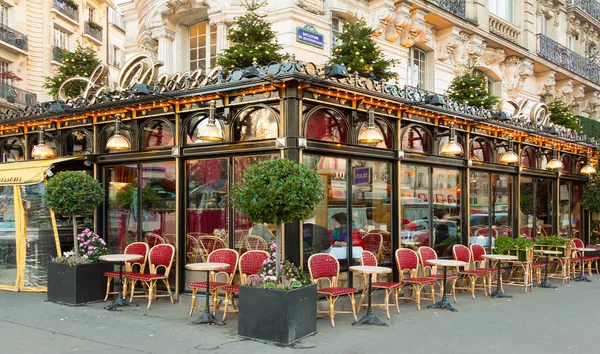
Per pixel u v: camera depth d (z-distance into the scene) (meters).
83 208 8.27
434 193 9.97
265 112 7.70
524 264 10.44
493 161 11.48
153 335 6.45
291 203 5.91
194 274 8.42
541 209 13.30
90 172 10.03
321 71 7.43
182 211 8.53
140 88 8.30
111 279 8.81
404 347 6.02
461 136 10.62
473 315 7.83
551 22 19.25
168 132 8.73
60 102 9.70
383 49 12.02
